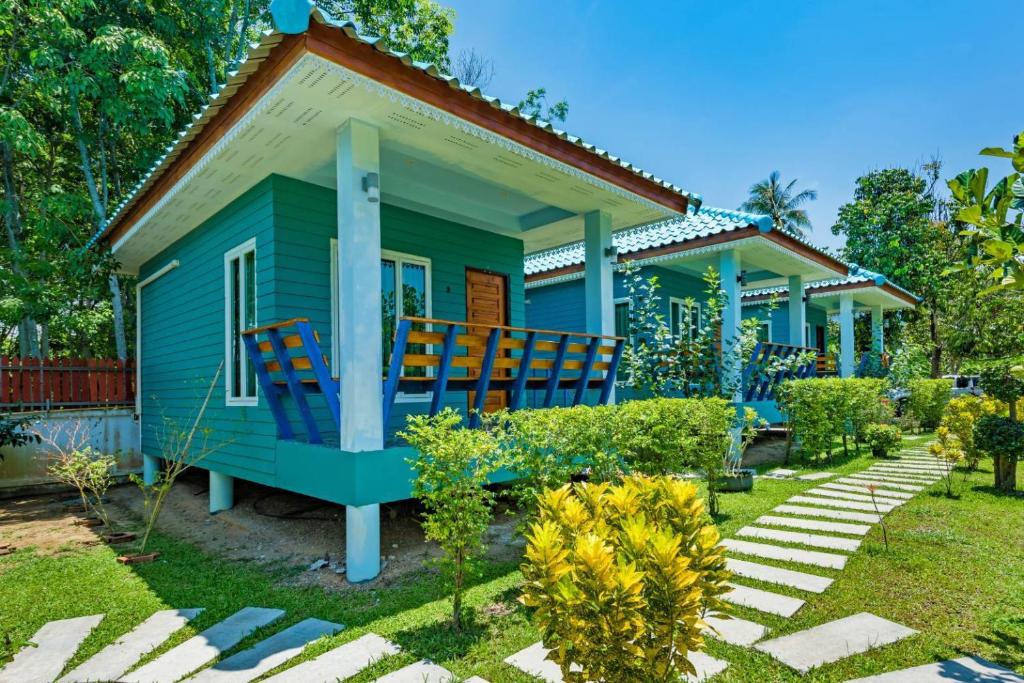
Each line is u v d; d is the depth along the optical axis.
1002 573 3.95
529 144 5.18
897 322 22.64
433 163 5.62
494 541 5.32
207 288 7.16
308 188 6.06
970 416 8.02
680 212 7.19
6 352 17.69
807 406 8.84
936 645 2.96
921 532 4.95
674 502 2.27
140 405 9.64
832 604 3.52
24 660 3.30
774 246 9.13
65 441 9.20
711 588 2.12
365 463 4.38
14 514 7.37
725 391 8.00
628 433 4.88
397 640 3.30
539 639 3.23
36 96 11.16
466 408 7.86
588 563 1.88
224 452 6.61
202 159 5.37
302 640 3.38
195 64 14.15
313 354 4.48
